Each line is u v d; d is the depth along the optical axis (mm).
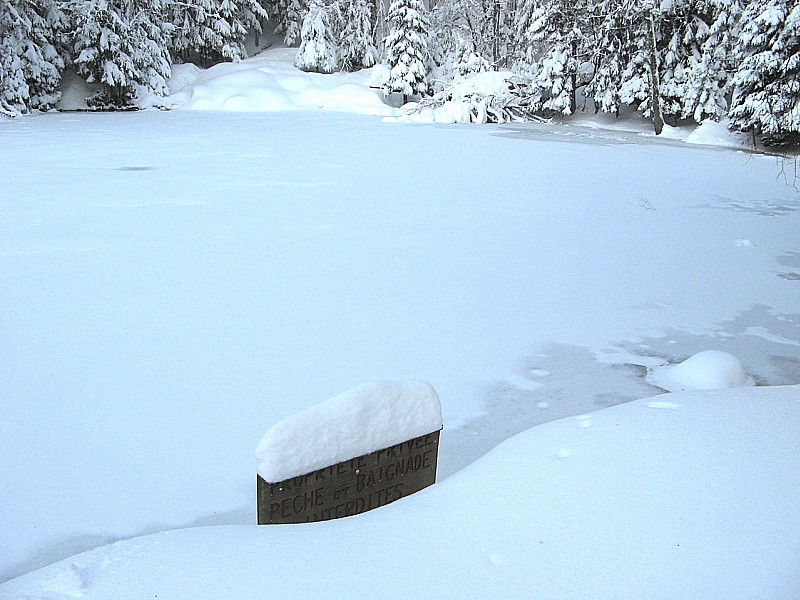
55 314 5789
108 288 6500
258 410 4254
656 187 13195
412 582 1746
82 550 2920
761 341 5629
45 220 9234
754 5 20797
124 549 1903
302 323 5746
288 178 13055
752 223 10078
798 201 11961
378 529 2029
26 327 5484
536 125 30016
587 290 6836
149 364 4867
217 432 3979
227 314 5898
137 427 4004
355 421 2404
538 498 2121
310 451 2309
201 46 37719
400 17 33594
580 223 9852
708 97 24953
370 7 38969
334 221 9555
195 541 1957
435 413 2621
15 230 8656
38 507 3219
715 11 24719
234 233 8742
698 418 2652
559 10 30344
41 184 11961
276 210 10180
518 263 7715
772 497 2072
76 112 30891
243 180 12719
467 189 12406
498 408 4383
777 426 2572
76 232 8617
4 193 11070
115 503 3268
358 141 20047
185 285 6641
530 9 33594
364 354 5156
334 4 37188
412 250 8156
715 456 2314
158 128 22859
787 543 1866
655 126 26781
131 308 5980
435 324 5820
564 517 2008
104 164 14445
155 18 34094
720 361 4824
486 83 31344
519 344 5453
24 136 19984
